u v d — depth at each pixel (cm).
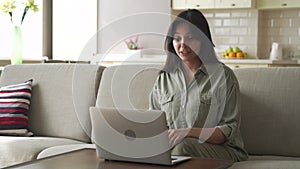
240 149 219
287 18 582
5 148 243
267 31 595
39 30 561
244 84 249
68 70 304
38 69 315
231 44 604
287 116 236
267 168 193
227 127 208
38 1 562
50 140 265
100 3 605
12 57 381
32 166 161
